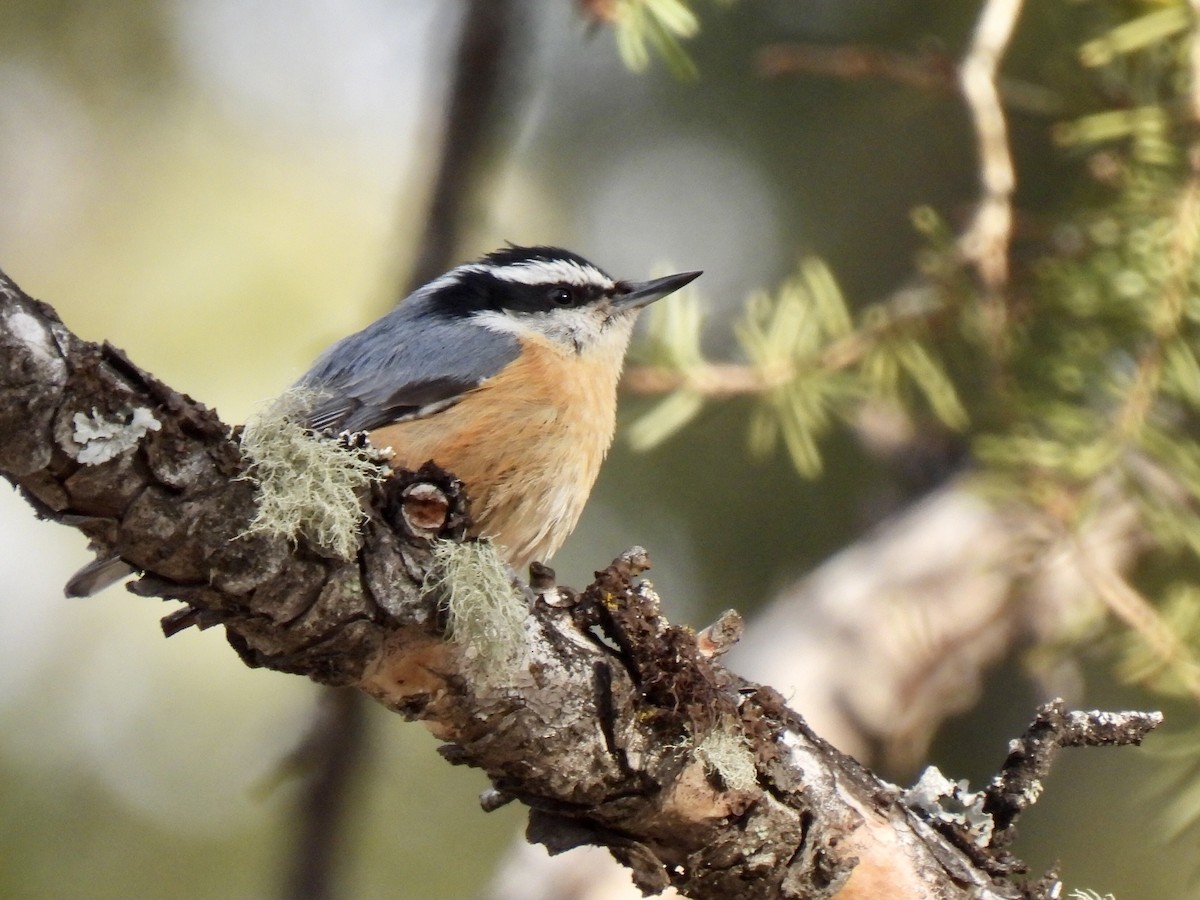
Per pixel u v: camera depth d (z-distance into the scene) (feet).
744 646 37.63
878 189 39.83
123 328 43.45
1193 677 26.11
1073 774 38.32
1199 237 26.99
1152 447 26.66
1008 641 36.32
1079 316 29.09
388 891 41.88
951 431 38.04
